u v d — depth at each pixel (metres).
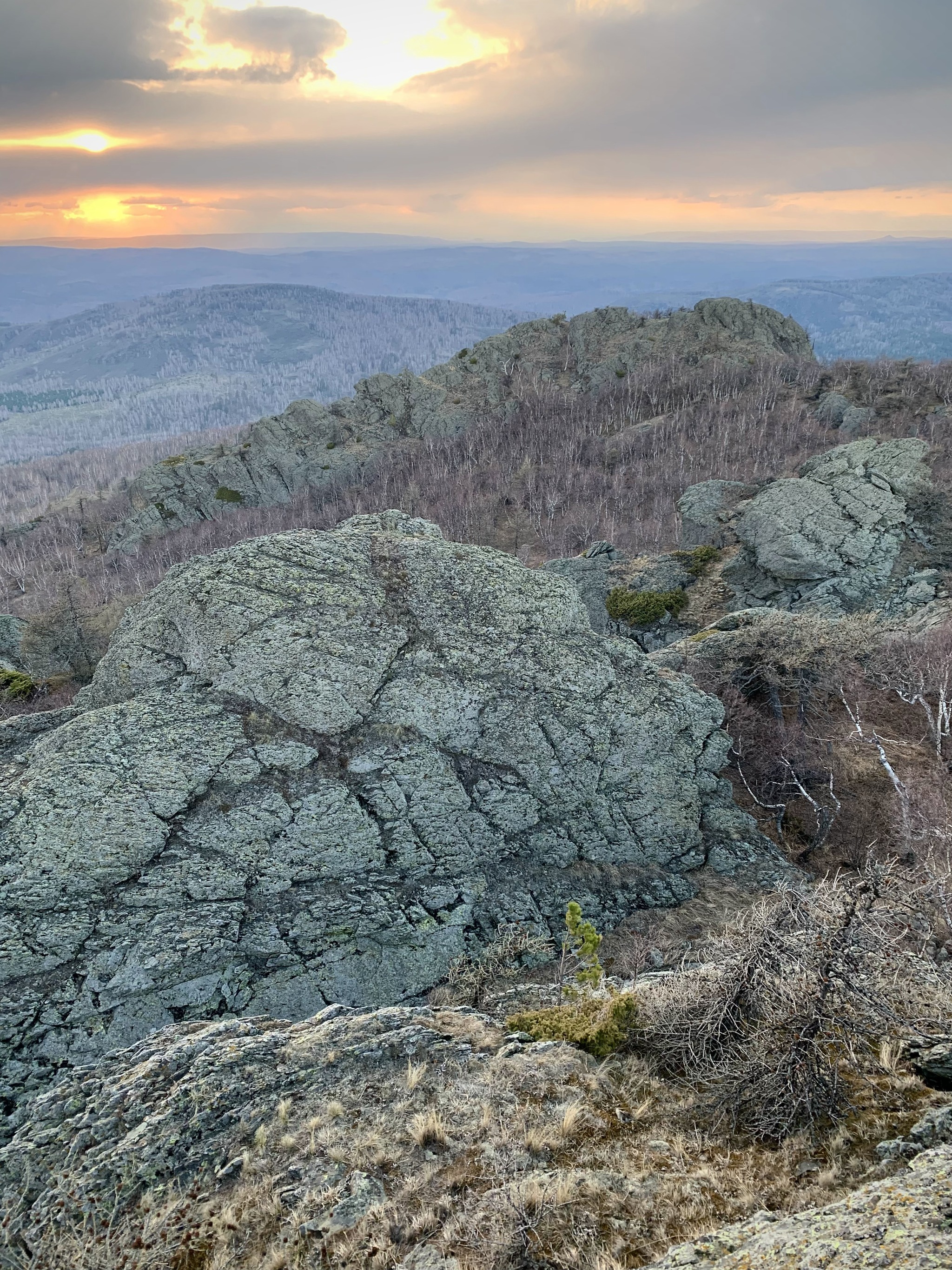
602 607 53.81
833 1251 5.95
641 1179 8.37
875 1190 6.64
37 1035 15.98
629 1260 7.27
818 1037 9.27
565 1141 9.08
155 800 18.97
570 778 23.12
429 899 20.11
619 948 20.59
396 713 21.98
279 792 19.97
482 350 119.31
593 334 118.38
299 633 22.09
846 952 9.35
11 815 18.08
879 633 34.81
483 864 21.38
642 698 24.86
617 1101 9.77
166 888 18.19
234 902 18.48
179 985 17.09
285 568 23.77
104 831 18.28
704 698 26.80
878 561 47.84
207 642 21.88
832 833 26.16
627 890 22.33
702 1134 9.09
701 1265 6.51
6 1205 9.26
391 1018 12.35
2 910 17.03
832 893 9.93
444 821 21.23
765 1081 9.13
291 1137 9.45
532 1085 10.15
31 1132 10.67
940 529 49.53
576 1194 8.13
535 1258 7.40
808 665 31.09
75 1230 8.53
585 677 24.39
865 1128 8.55
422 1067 10.55
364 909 19.23
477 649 23.64
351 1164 8.92
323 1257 7.72
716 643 32.88
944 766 28.28
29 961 16.62
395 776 21.12
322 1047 11.39
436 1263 7.42
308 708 21.34
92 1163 9.61
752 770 28.61
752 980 10.02
